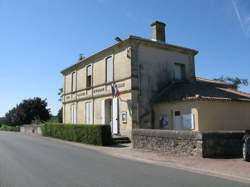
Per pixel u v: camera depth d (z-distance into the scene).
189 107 14.21
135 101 15.92
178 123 14.90
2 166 7.95
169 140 10.94
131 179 6.37
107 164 8.52
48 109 48.19
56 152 11.45
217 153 9.81
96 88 19.84
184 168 8.08
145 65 16.83
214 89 17.02
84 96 21.55
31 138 19.98
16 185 5.70
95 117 19.80
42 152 11.37
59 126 19.64
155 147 11.64
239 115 15.23
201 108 13.71
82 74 22.20
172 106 15.36
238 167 7.90
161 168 7.98
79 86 22.56
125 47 16.84
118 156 10.68
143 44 16.91
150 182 6.09
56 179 6.27
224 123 14.41
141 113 16.14
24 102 47.34
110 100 18.88
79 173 6.97
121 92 16.80
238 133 10.31
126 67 16.56
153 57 17.36
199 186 5.82
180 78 18.97
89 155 10.66
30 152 11.31
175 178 6.59
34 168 7.64
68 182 5.97
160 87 17.42
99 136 14.40
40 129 25.72
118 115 17.09
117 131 16.98
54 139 18.98
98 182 5.99
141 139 12.58
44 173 6.94
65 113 25.08
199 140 9.67
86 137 15.60
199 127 13.48
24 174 6.80
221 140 9.95
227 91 17.39
